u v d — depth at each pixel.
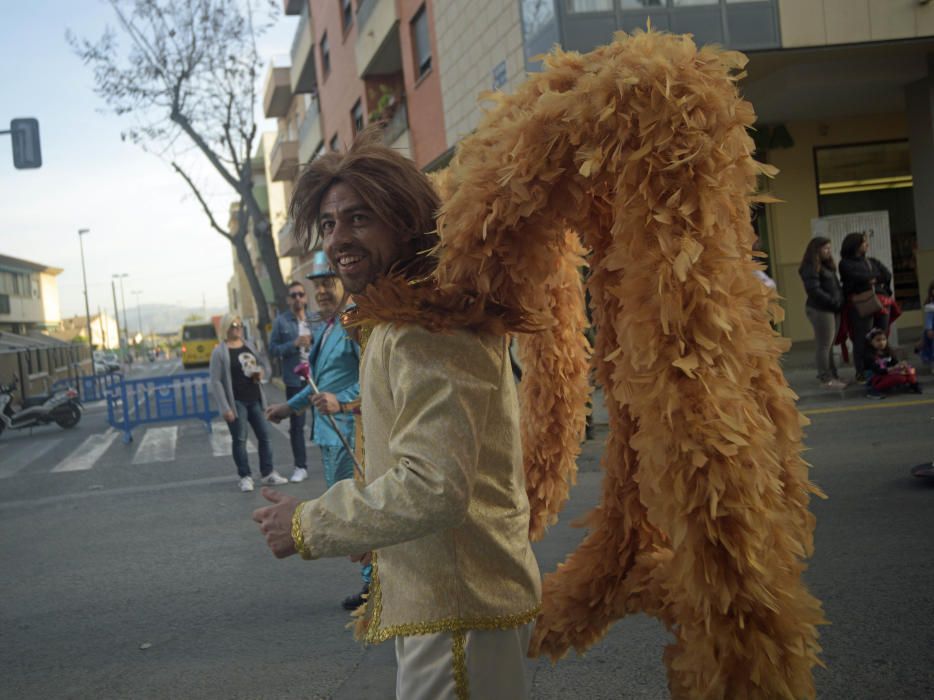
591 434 9.27
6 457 14.39
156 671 4.08
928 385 11.00
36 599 5.54
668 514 1.72
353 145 1.95
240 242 29.86
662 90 1.65
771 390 1.81
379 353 1.70
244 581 5.52
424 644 1.69
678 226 1.67
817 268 10.85
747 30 12.52
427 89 18.50
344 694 3.63
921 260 15.30
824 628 3.82
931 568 4.46
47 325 73.81
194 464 11.30
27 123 15.27
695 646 1.74
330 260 1.95
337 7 26.02
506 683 1.72
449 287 1.75
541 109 1.76
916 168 14.85
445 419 1.59
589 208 2.01
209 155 27.58
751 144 1.75
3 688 4.03
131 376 56.38
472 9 15.20
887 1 12.63
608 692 3.41
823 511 5.71
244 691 3.76
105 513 8.40
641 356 1.70
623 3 12.11
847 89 14.97
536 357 2.34
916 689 3.21
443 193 1.95
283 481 9.14
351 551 1.59
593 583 2.21
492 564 1.72
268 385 27.34
